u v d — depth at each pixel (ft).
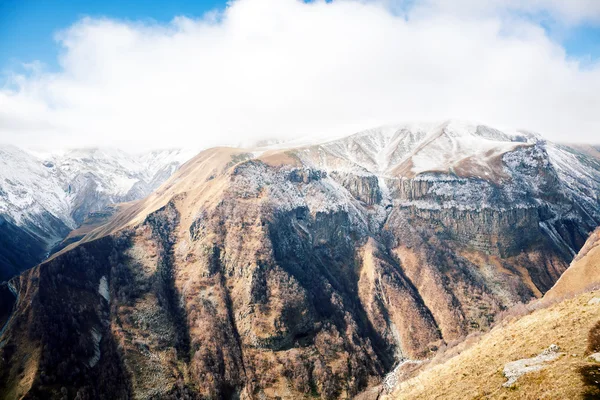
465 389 271.28
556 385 207.72
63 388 582.76
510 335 341.21
